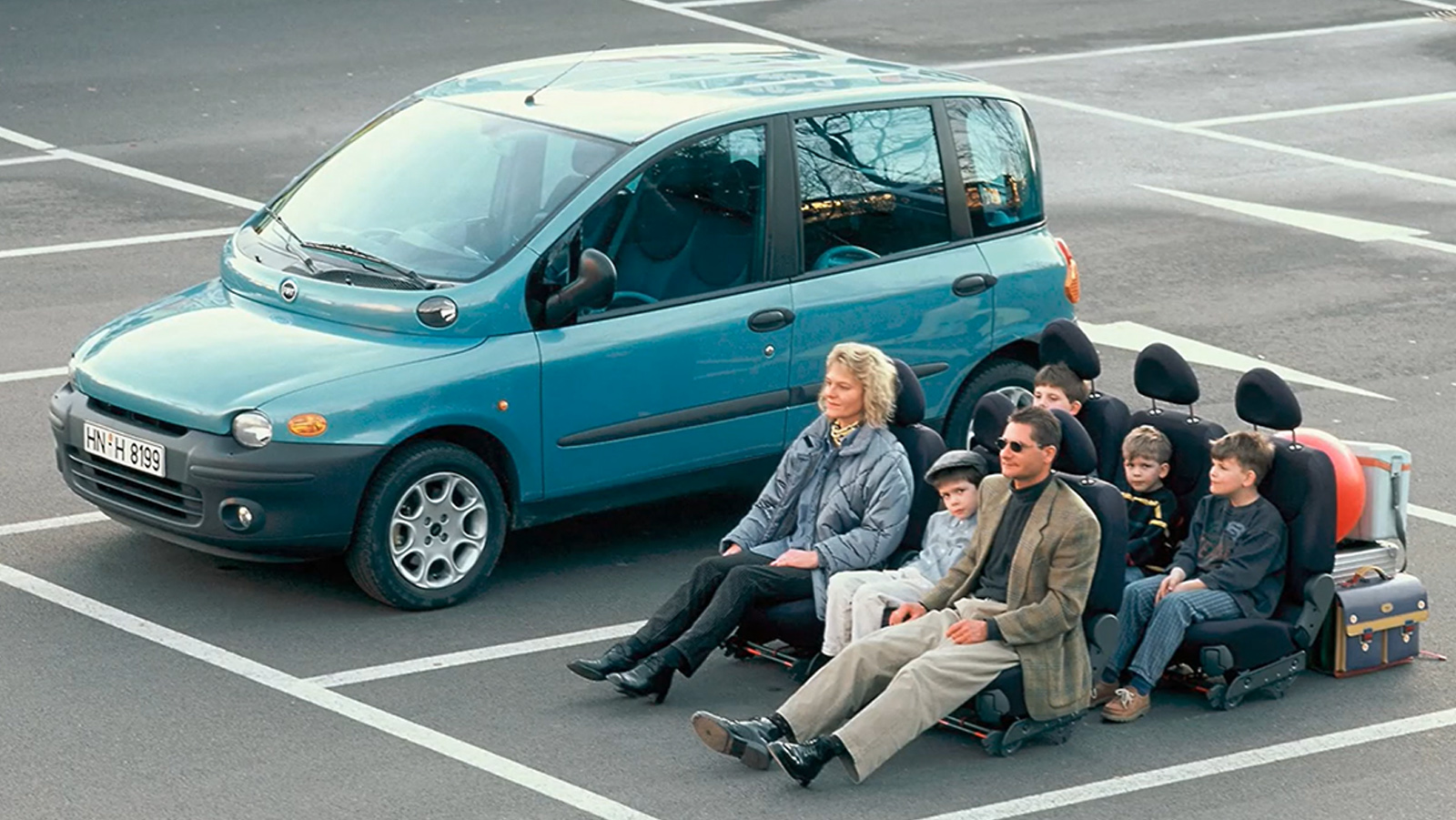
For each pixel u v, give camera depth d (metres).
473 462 18.28
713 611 16.42
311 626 17.72
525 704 16.34
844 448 17.16
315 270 18.88
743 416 19.61
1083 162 38.25
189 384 17.67
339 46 44.12
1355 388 26.08
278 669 16.77
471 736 15.67
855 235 20.39
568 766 15.22
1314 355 27.50
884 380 17.09
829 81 21.00
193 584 18.56
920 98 21.08
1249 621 16.56
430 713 16.08
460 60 43.25
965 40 48.28
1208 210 35.25
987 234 21.47
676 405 19.19
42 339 25.81
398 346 18.09
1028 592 15.45
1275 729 16.31
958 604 15.74
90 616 17.70
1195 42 49.47
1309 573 16.73
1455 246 33.53
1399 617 17.53
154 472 17.72
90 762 14.93
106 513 18.81
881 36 48.06
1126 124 41.38
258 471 17.23
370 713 16.02
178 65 41.81
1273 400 16.84
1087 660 15.77
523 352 18.31
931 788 15.05
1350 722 16.50
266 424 17.27
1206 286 30.77
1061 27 50.34
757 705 16.58
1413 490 22.44
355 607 18.23
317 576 18.97
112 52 42.56
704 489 19.84
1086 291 30.31
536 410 18.42
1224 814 14.76
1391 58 48.72
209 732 15.53
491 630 17.88
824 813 14.57
